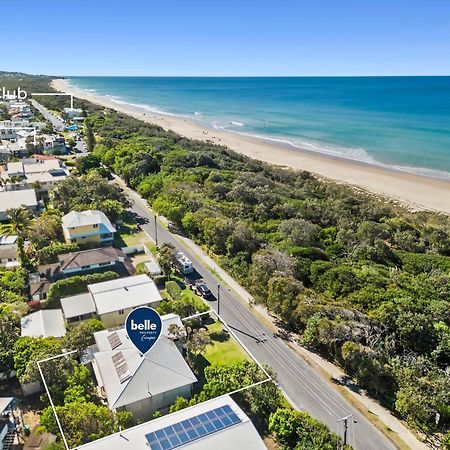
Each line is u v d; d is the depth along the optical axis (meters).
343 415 33.91
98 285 48.38
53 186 83.25
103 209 71.19
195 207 73.25
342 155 137.88
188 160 108.38
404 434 32.25
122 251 59.72
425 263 62.09
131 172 96.19
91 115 178.62
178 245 65.69
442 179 111.00
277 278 46.00
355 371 37.38
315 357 40.88
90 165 103.25
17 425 31.78
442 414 32.94
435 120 198.00
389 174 116.19
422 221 82.00
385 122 197.88
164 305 45.03
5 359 36.34
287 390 36.44
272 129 188.50
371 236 70.00
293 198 91.69
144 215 78.06
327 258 59.44
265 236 66.75
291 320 44.53
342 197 94.56
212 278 55.84
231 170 109.12
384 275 54.25
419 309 43.94
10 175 90.25
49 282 50.50
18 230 61.97
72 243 61.38
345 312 42.00
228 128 193.75
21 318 43.62
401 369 35.97
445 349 39.44
